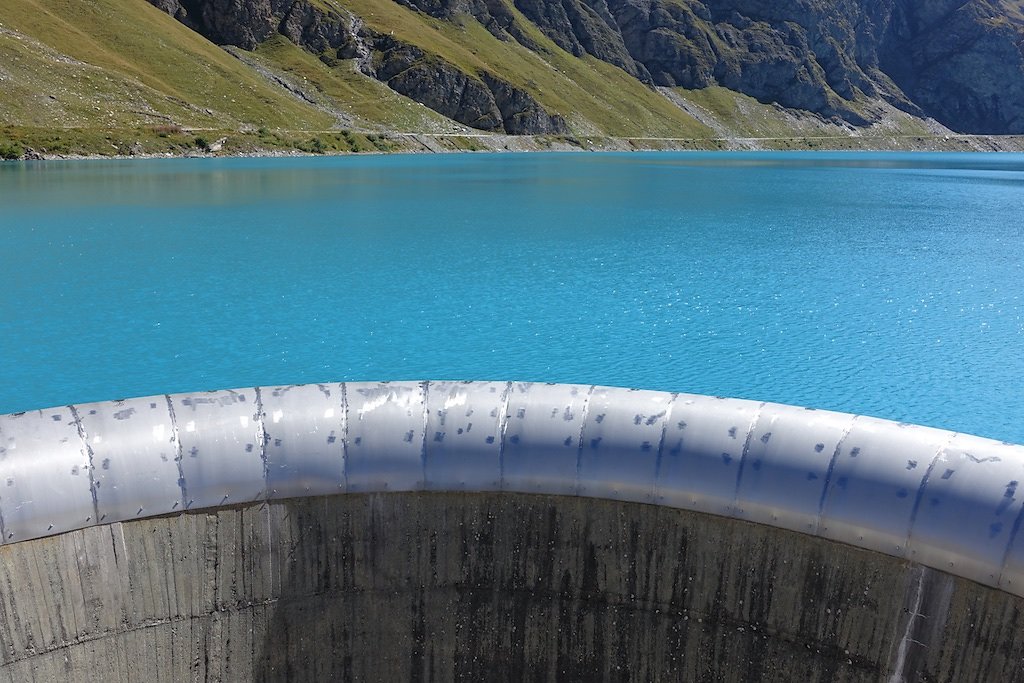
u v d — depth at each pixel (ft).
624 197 173.88
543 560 27.71
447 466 26.86
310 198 154.61
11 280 81.97
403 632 28.25
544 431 27.04
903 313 75.31
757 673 26.66
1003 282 88.33
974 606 23.12
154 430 25.36
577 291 80.79
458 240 109.81
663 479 26.17
